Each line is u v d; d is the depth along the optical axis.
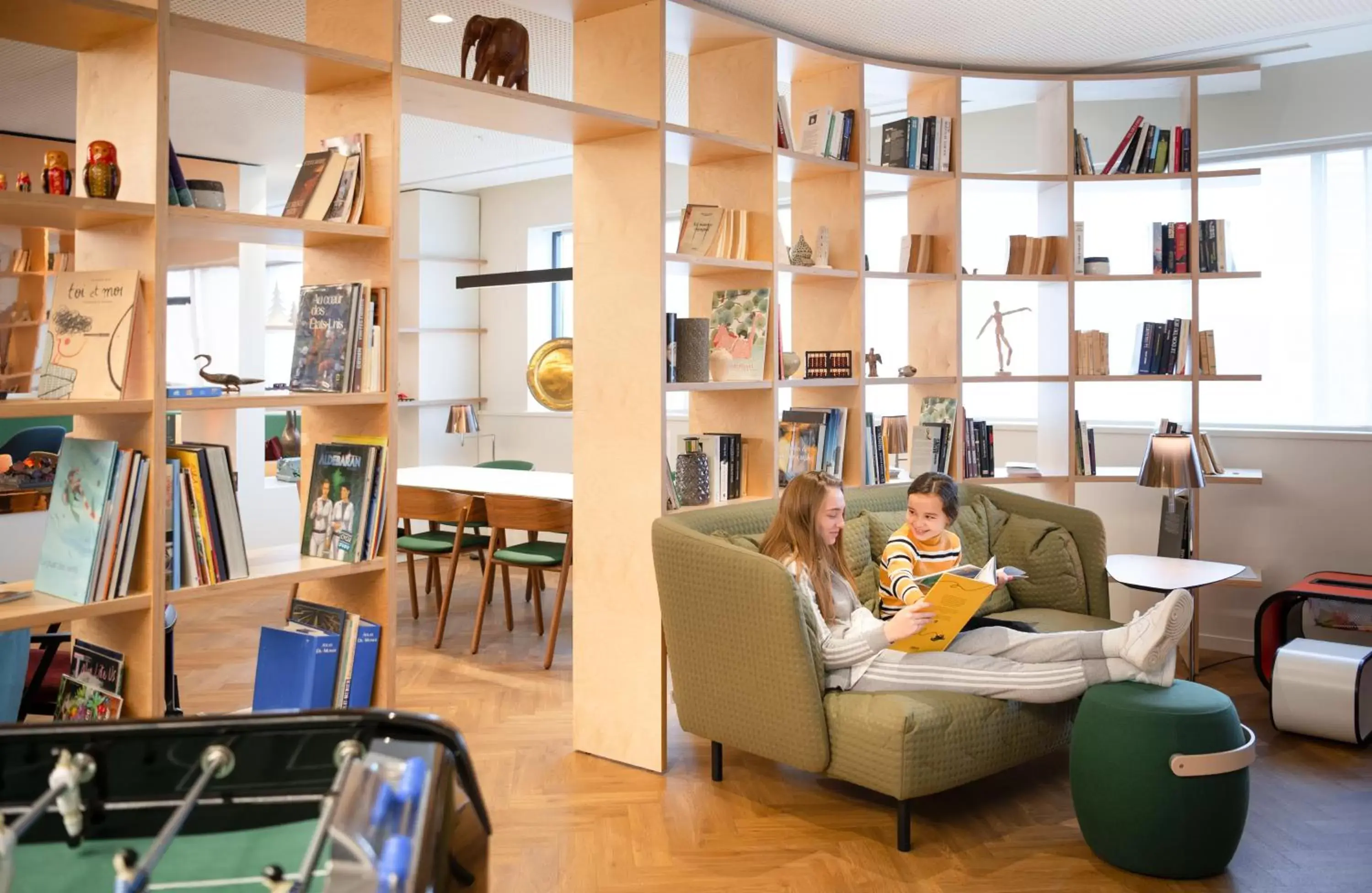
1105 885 3.03
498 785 3.79
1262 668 4.86
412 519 6.57
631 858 3.21
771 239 4.30
